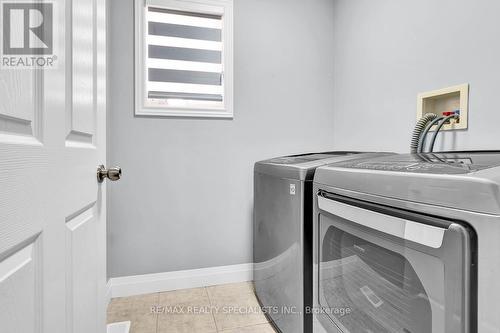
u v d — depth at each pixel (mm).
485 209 486
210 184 1866
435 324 586
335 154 1542
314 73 2053
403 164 792
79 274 717
